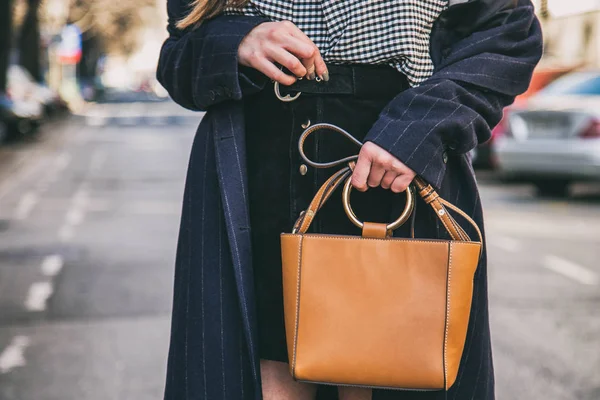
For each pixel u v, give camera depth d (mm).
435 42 1743
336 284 1616
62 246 8000
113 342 5043
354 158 1652
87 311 5703
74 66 55094
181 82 1802
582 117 11211
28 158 18531
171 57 1830
